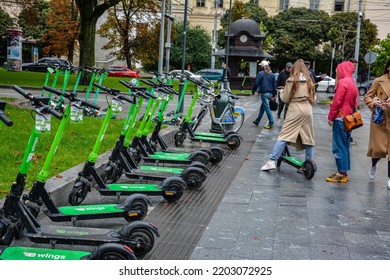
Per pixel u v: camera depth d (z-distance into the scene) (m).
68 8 40.28
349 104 7.46
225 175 7.84
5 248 3.91
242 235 5.11
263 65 13.80
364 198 6.79
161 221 5.45
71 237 4.17
